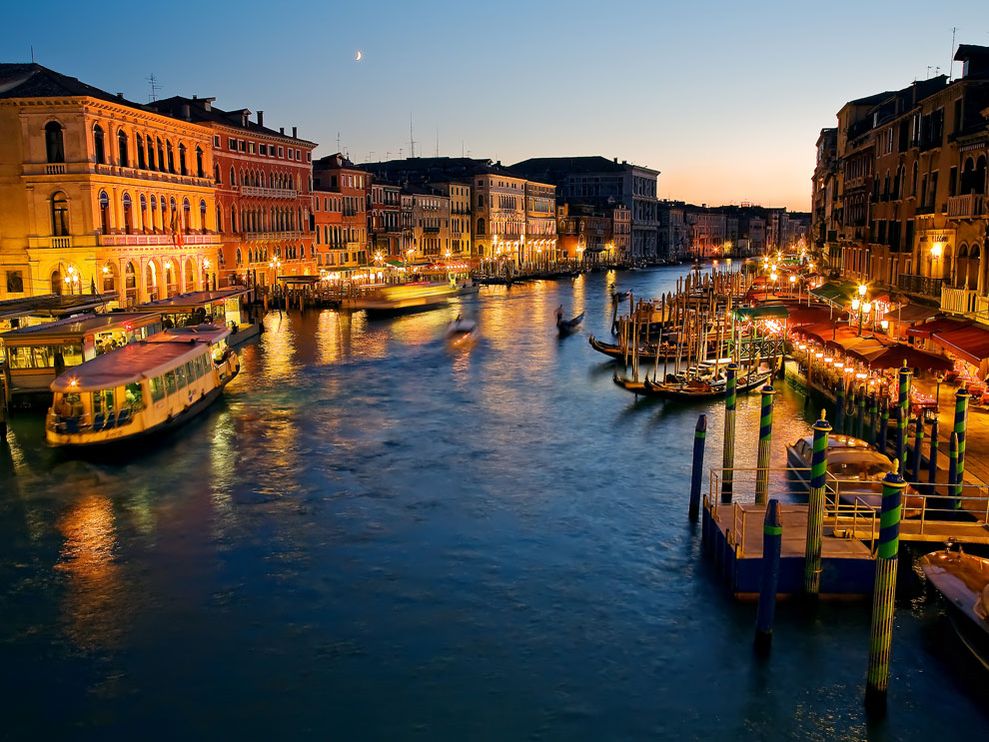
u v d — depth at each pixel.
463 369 42.94
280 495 23.05
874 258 45.72
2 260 47.66
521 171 163.25
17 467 25.44
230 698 13.77
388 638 15.49
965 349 23.92
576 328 58.50
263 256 72.88
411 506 22.09
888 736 12.88
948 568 15.05
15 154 47.03
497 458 26.48
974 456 21.69
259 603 16.84
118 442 26.70
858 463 19.86
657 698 13.73
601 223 152.50
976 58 32.53
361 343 52.16
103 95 50.56
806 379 34.66
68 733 12.95
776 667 14.47
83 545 19.73
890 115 43.62
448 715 13.32
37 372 31.98
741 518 17.72
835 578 16.09
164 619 16.27
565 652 15.00
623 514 21.38
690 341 39.47
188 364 31.09
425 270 92.94
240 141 69.31
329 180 88.56
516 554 18.95
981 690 13.83
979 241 29.88
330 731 12.97
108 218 48.94
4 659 14.93
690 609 16.34
